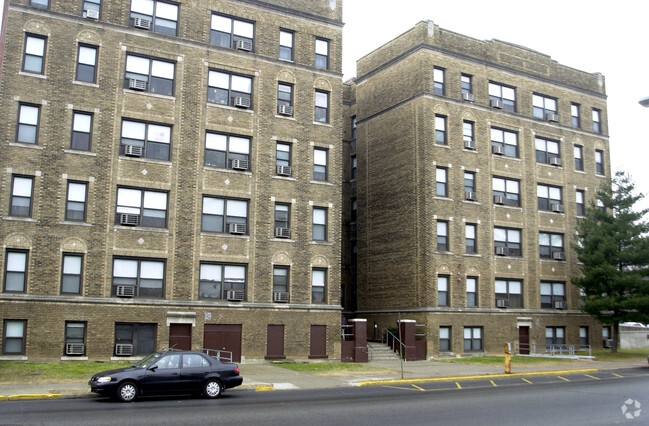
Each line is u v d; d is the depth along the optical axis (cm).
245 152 3425
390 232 4338
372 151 4609
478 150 4341
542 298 4506
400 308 4166
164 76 3269
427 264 3988
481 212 4281
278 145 3525
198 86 3328
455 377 2855
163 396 2116
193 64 3331
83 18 3098
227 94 3422
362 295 4553
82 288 2934
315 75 3675
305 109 3616
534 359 3944
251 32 3547
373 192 4553
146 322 3038
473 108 4366
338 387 2473
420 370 3186
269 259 3394
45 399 2005
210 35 3416
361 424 1558
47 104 2973
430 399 2078
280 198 3469
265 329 3328
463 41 4403
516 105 4597
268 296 3366
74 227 2950
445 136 4228
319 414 1716
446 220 4125
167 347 3066
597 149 5003
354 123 5025
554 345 4384
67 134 2997
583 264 4706
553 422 1630
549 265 4566
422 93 4162
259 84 3497
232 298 3244
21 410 1738
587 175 4894
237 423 1547
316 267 3541
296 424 1543
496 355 4166
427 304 3953
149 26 3244
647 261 4269
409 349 3781
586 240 4394
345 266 4803
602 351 4659
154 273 3111
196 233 3222
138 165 3128
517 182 4522
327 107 3712
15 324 2798
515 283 4391
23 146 2902
